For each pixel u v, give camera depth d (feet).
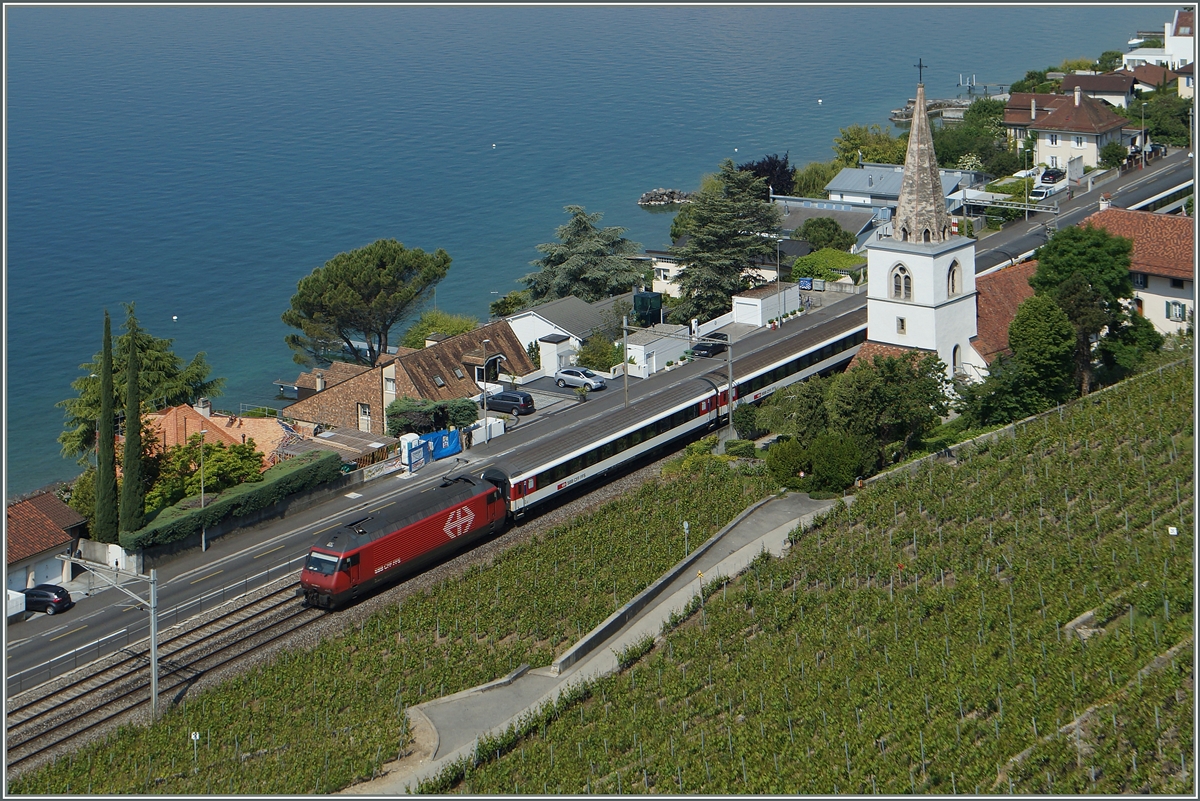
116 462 335.47
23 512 306.96
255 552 314.55
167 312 606.55
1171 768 190.39
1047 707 208.64
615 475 355.36
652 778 211.61
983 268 448.65
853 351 431.43
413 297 480.64
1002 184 577.02
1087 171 606.55
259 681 256.32
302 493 339.36
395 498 343.87
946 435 339.98
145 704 252.01
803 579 277.44
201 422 367.04
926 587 264.52
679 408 367.04
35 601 289.12
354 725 238.68
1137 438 313.32
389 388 400.67
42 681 259.39
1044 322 338.95
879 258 360.07
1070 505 288.51
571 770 216.74
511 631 272.92
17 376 528.63
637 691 242.78
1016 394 343.67
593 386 417.08
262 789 214.90
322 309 476.95
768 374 396.37
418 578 301.22
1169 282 412.77
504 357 433.48
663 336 434.71
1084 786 188.65
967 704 216.13
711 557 295.89
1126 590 245.45
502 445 375.66
